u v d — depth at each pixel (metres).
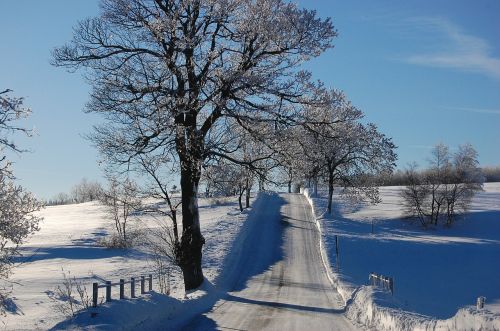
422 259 54.56
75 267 46.34
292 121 25.19
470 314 9.86
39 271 44.06
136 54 24.81
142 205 33.06
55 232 72.75
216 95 24.45
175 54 24.11
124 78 24.06
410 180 83.38
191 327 17.25
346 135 26.00
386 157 69.69
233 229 59.44
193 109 24.56
